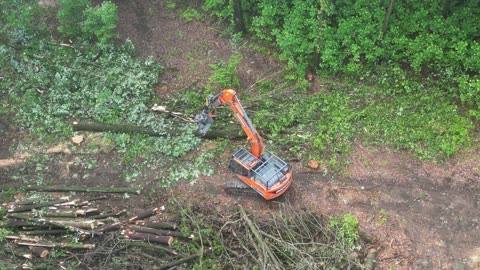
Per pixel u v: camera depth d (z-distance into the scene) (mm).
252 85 25531
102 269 19203
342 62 25453
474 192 21250
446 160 22250
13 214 20703
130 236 20047
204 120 20594
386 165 22266
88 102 24609
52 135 23828
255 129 22203
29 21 26922
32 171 22719
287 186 20719
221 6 28188
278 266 18641
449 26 24781
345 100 24469
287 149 23094
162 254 19828
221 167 22453
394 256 19547
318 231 20219
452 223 20359
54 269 19297
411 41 24531
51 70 25844
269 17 26406
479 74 24250
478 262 19188
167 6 29109
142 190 21891
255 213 20875
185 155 23016
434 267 19172
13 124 24250
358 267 19016
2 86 25359
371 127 23469
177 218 20750
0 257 19656
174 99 25047
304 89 24875
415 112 23797
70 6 25359
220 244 19797
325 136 23172
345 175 22031
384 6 25703
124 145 23328
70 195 21828
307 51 24938
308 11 25828
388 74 24875
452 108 23609
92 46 26266
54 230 20312
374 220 20547
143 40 27578
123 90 24875
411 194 21297
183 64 26578
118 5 29141
